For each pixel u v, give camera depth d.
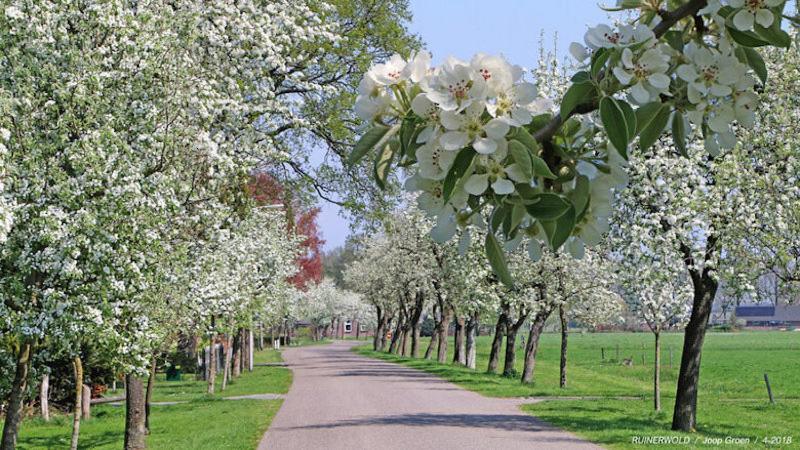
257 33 14.13
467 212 2.00
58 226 10.00
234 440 16.73
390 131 2.00
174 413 24.28
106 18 10.91
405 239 41.09
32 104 10.66
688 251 15.62
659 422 19.12
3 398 13.09
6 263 10.70
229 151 12.69
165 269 12.34
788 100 13.77
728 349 71.19
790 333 116.56
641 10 2.20
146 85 11.48
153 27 11.62
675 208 14.91
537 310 29.27
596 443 15.46
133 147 11.34
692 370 17.23
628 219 15.84
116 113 11.04
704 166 15.58
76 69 11.08
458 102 1.80
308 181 21.41
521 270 27.81
